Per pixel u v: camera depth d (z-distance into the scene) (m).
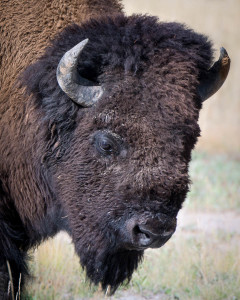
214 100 72.44
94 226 17.88
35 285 23.81
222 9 92.69
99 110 17.28
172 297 24.59
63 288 24.19
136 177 16.88
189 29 18.80
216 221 36.19
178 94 17.14
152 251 27.80
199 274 26.61
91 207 17.84
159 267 26.78
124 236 17.44
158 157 16.86
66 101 17.89
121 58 17.34
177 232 32.06
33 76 18.23
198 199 39.84
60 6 20.03
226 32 87.31
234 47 84.50
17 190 19.73
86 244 18.23
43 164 18.86
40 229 20.16
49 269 24.84
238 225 35.53
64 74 17.25
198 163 49.69
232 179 45.91
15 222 20.12
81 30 18.45
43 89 18.16
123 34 17.83
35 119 18.67
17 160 19.48
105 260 18.67
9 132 19.44
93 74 17.58
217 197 40.78
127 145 17.06
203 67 18.52
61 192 18.66
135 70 17.16
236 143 61.88
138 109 16.95
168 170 16.80
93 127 17.48
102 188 17.56
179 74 17.39
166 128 16.91
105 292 20.41
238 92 76.38
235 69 80.38
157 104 16.95
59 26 19.88
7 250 19.48
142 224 16.92
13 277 19.59
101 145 17.39
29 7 20.12
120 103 17.05
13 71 19.67
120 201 17.22
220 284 24.97
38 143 18.69
